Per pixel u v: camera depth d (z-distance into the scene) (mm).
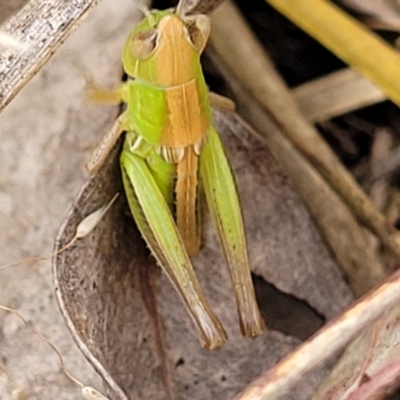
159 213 115
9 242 114
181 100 113
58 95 115
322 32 122
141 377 114
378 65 122
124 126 114
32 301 114
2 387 114
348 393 110
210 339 113
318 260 119
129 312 114
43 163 115
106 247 114
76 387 113
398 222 125
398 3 123
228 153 118
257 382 104
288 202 118
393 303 107
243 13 127
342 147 127
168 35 111
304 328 118
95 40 116
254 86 123
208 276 117
